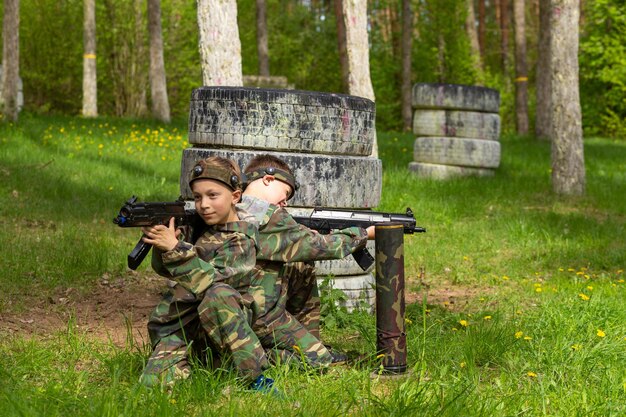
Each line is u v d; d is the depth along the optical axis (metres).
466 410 3.81
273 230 4.30
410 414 3.70
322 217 4.57
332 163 6.05
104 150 16.95
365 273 6.47
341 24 32.59
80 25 32.38
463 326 5.90
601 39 31.98
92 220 10.60
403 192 14.11
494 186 15.30
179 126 22.88
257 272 4.36
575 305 6.50
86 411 3.56
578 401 4.11
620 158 21.30
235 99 5.98
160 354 4.09
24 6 31.70
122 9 31.48
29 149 15.79
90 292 7.03
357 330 5.80
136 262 3.93
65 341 5.25
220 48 10.29
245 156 5.91
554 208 13.58
